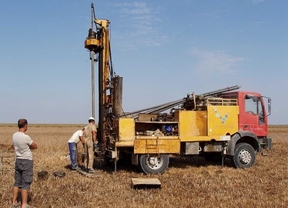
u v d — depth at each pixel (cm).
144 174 1345
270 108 1595
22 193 836
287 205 880
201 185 1117
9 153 2138
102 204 888
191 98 1534
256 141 1589
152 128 1476
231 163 1633
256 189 1062
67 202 902
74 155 1444
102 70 1508
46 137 3681
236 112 1545
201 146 1527
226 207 858
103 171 1423
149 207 851
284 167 1529
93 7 1505
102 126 1480
